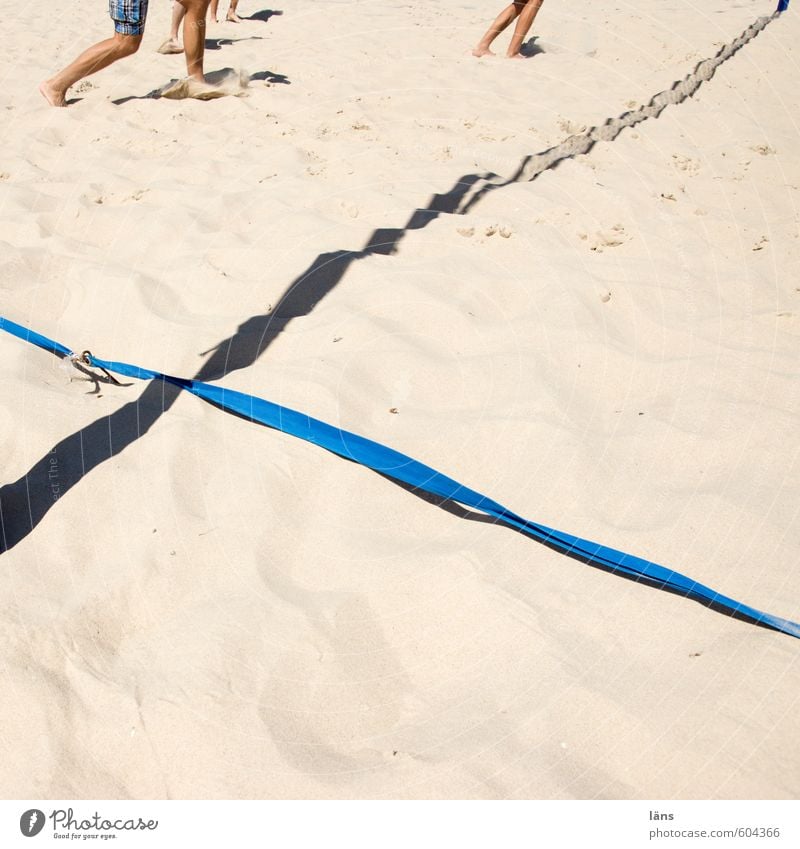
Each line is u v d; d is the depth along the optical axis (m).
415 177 4.54
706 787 1.63
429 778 1.67
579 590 2.07
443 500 2.40
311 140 5.06
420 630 2.00
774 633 1.94
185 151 4.89
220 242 3.76
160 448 2.51
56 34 7.64
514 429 2.64
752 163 5.10
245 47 7.40
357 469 2.48
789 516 2.27
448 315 3.22
